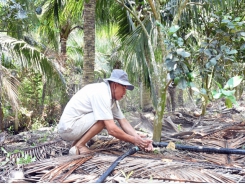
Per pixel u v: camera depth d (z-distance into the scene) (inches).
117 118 104.1
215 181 68.1
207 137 121.6
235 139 116.2
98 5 219.1
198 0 155.2
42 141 120.4
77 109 92.8
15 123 239.9
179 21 160.2
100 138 121.9
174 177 70.3
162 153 95.3
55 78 214.2
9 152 97.3
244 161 87.5
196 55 108.5
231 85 67.6
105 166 80.0
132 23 229.9
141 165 78.8
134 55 189.0
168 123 140.0
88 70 173.2
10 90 171.3
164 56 105.2
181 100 280.5
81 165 81.4
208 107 239.9
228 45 111.5
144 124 155.6
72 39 392.8
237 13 136.7
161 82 105.1
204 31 157.5
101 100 89.4
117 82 92.5
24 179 73.3
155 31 170.2
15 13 148.7
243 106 252.2
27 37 239.8
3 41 183.0
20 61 189.9
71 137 95.4
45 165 81.4
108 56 402.0
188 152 97.3
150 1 107.3
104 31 286.5
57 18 272.5
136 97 350.9
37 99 279.1
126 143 108.1
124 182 68.3
